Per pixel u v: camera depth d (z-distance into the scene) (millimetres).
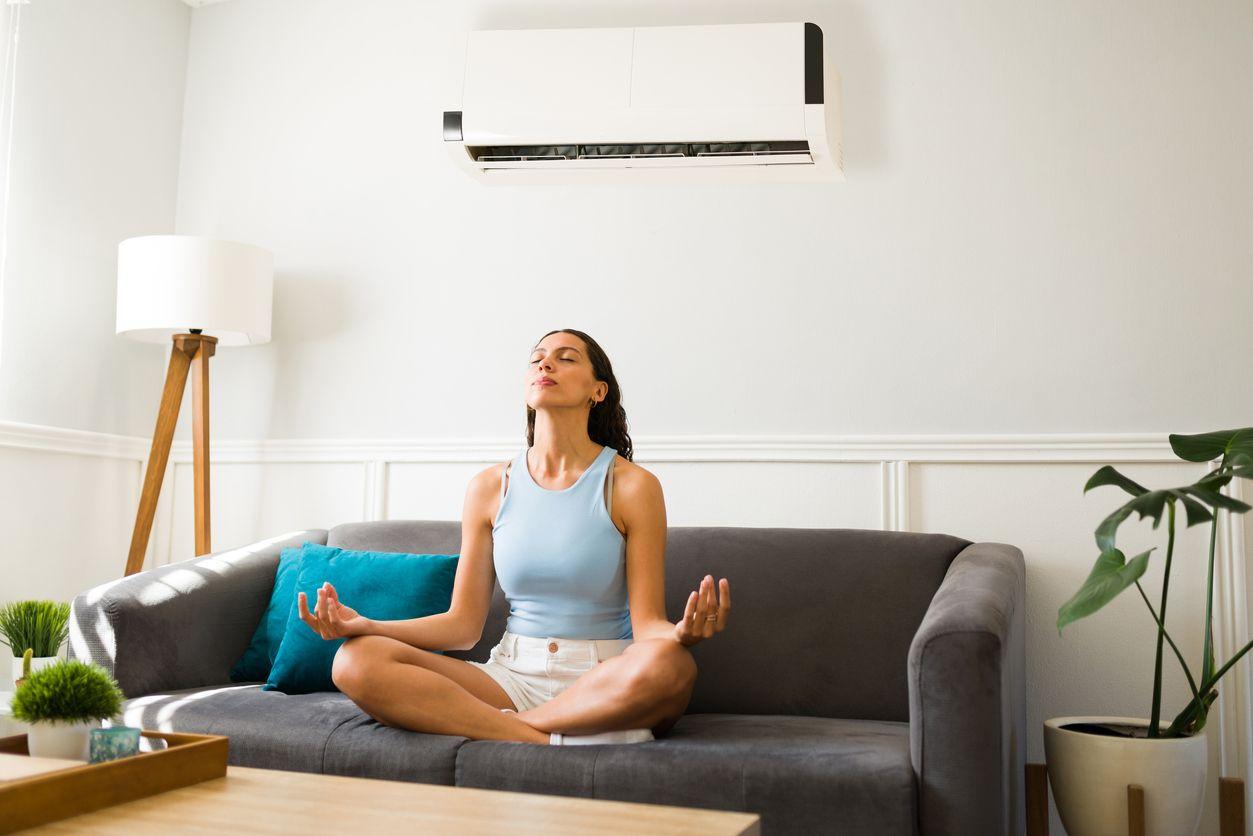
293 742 1876
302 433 3229
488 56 2936
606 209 3053
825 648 2285
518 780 1715
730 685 2301
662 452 2914
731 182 2971
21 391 2967
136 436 3322
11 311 2943
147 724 2029
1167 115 2721
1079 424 2686
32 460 2975
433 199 3205
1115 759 1942
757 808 1623
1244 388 2604
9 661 2887
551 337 2195
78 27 3162
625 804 1236
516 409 3064
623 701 1775
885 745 1749
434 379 3135
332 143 3328
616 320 3004
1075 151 2766
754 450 2855
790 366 2875
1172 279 2672
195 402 3059
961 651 1606
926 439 2752
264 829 1106
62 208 3100
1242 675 2498
